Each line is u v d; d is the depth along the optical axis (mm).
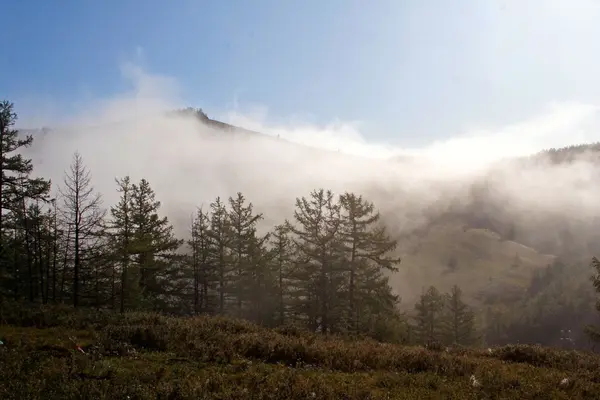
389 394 8906
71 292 35656
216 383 8445
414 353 12523
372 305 33125
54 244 33938
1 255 31312
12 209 28094
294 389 8391
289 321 35375
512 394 9312
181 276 38031
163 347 11367
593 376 11617
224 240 38875
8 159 26781
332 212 33750
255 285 39250
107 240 31344
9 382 7398
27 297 35219
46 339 11367
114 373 8680
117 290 34531
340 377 10094
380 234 33781
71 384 7484
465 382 10203
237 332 14758
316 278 33688
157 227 35219
